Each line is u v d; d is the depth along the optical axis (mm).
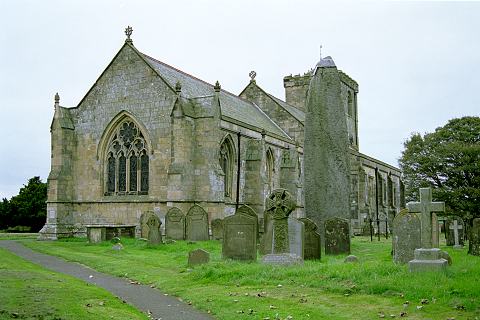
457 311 11875
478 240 23672
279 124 58844
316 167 31188
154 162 38844
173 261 23266
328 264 19297
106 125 41156
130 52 40844
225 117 41562
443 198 71688
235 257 21547
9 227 65250
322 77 32031
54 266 22531
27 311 11859
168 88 39062
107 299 14469
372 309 12367
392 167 81812
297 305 13023
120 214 39719
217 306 13500
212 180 37625
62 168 41156
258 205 43969
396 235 18641
